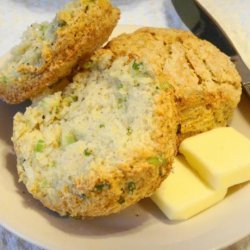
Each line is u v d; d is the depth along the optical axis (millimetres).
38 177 170
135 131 163
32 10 286
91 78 192
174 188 174
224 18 275
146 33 213
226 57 208
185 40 211
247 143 185
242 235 156
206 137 189
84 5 179
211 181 173
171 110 168
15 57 195
